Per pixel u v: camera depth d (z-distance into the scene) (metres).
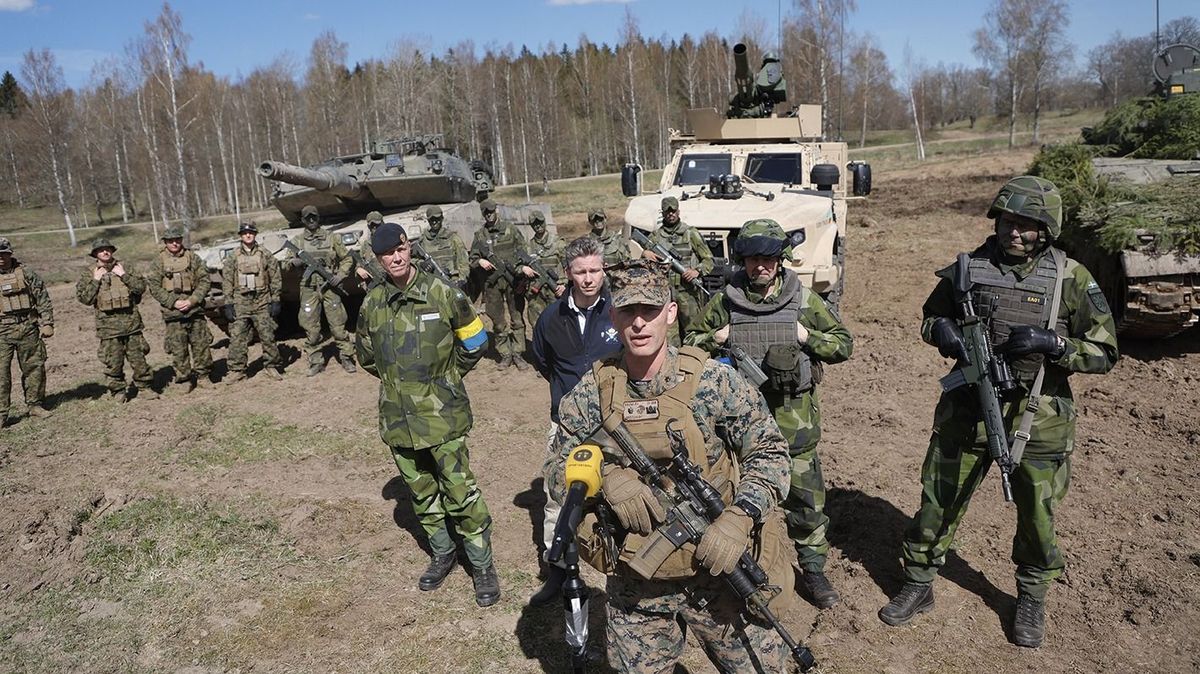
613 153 61.69
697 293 8.19
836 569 4.91
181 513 5.94
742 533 2.59
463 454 4.65
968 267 4.02
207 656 4.33
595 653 4.18
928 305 4.30
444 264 9.96
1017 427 3.97
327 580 5.03
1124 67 77.19
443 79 55.22
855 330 10.25
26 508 6.01
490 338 11.09
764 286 4.26
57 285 20.39
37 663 4.31
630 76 52.25
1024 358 3.86
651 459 2.70
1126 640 4.12
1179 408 7.04
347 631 4.50
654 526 2.72
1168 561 4.74
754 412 2.78
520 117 53.53
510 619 4.56
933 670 3.97
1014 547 4.24
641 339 2.63
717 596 2.82
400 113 46.09
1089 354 3.76
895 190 24.88
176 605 4.82
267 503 6.14
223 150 45.75
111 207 52.00
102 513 6.04
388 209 12.73
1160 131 10.02
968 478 4.13
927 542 4.29
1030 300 3.86
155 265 9.11
